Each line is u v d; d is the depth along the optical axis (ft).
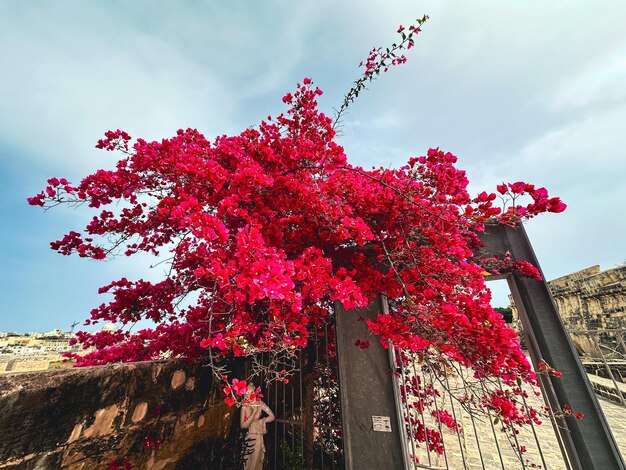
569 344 8.83
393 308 10.73
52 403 5.99
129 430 7.53
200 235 5.74
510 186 7.22
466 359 8.05
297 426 13.35
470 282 8.37
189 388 9.55
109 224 10.53
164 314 13.11
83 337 12.62
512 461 15.43
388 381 9.71
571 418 8.24
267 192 8.98
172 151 8.12
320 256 7.79
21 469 5.37
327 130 10.51
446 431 18.29
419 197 9.20
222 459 10.03
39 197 8.48
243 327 8.23
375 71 9.52
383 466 8.89
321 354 14.88
